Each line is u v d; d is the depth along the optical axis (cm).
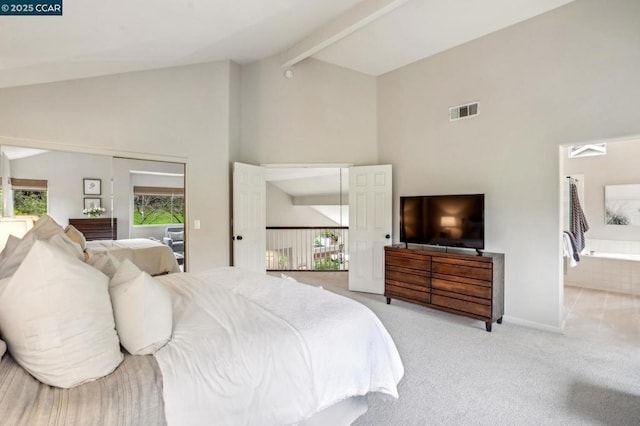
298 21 368
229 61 457
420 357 267
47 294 110
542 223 330
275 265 716
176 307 175
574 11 306
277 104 489
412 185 444
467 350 280
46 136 322
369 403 205
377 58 440
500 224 359
